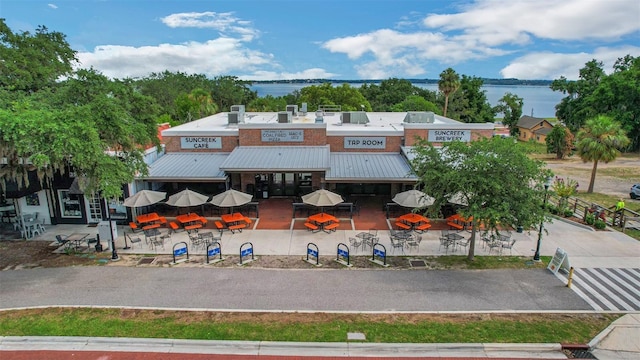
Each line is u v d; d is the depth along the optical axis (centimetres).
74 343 1277
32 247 2097
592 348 1265
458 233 2297
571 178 4441
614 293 1603
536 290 1620
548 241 2186
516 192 1653
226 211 2662
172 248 2066
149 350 1248
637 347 1273
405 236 2073
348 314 1427
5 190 2245
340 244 1959
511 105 9962
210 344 1266
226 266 1838
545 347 1255
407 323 1373
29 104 1741
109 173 1817
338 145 2920
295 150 2814
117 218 2477
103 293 1579
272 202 2905
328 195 2298
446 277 1730
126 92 2158
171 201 2261
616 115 6094
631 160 5831
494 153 1694
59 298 1540
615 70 7288
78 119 1714
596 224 2395
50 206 2450
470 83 8438
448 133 2852
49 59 3105
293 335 1305
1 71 2459
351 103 7369
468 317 1416
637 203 3222
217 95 11469
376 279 1705
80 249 2061
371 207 2759
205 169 2641
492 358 1218
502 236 2038
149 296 1554
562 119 8069
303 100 7744
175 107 8575
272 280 1692
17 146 1572
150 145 2750
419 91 10875
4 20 2834
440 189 1798
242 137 2881
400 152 2900
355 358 1212
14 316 1412
